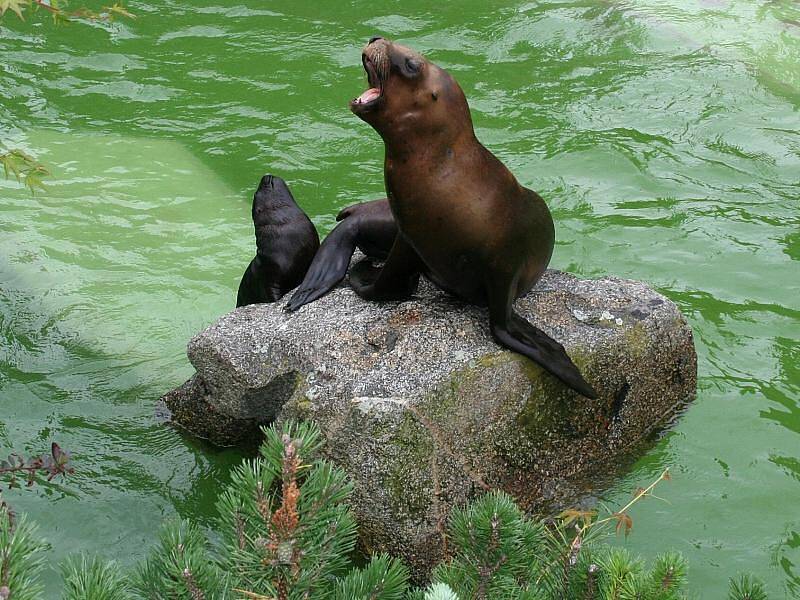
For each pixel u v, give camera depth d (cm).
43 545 686
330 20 2750
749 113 2302
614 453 1332
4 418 1402
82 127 2262
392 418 1145
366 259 1442
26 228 1883
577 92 2386
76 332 1594
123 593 696
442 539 1144
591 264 1783
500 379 1219
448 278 1255
